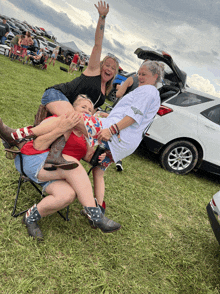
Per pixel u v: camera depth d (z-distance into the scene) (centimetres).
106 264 199
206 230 314
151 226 277
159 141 452
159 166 479
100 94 229
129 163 437
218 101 458
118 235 238
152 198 344
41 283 163
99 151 204
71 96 218
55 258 185
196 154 456
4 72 769
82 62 2064
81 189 182
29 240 189
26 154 183
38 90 708
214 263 253
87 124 183
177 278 214
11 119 414
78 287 170
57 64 1975
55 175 183
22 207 223
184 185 431
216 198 270
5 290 149
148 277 204
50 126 173
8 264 164
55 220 220
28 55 1170
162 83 212
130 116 194
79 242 206
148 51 416
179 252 250
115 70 221
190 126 446
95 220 190
